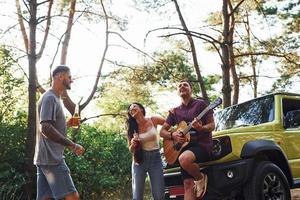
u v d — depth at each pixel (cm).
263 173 651
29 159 971
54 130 495
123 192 1218
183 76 1684
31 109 995
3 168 954
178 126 645
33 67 1016
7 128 998
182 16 1688
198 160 622
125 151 1246
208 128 625
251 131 703
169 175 691
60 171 508
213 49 2036
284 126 745
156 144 642
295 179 730
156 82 1678
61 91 525
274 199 664
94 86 1541
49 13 1288
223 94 1573
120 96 1744
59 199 520
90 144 1187
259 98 796
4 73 1050
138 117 641
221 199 657
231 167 638
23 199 952
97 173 1111
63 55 1523
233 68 2031
